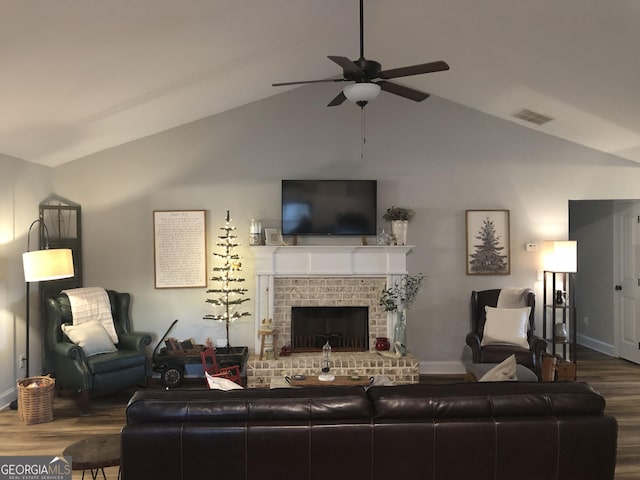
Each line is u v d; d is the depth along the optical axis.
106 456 2.34
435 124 5.82
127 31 3.26
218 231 5.69
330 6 3.84
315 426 2.19
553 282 5.59
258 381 5.23
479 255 5.82
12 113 3.92
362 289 5.72
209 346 5.46
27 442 3.86
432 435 2.21
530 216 5.86
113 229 5.61
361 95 3.12
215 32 3.68
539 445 2.22
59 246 5.39
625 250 6.46
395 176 5.80
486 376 3.02
